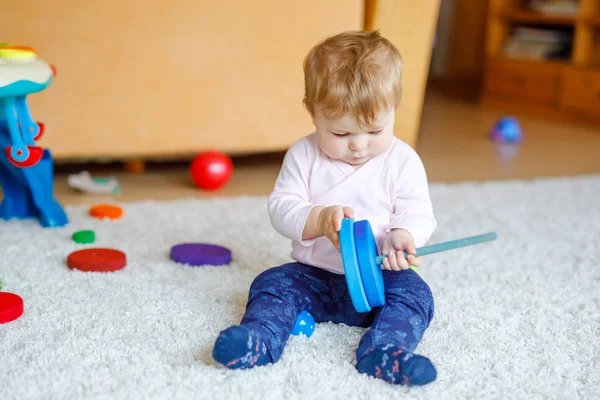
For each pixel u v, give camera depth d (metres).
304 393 0.92
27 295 1.22
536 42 3.53
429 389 0.94
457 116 3.38
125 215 1.73
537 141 2.85
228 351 0.92
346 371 0.98
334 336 1.10
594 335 1.13
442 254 1.50
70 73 1.94
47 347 1.03
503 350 1.07
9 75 1.36
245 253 1.49
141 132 2.03
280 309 1.05
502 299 1.27
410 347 1.01
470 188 2.08
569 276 1.40
